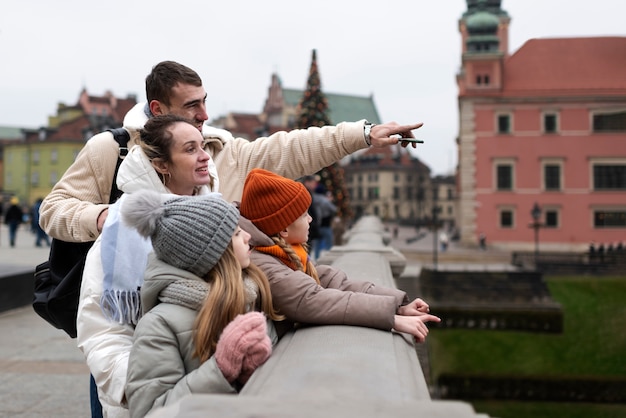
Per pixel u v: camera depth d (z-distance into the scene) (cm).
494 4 6862
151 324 186
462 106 5294
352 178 12206
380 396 128
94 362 206
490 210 5269
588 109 5147
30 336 701
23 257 1753
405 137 277
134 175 229
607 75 5194
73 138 8075
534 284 3120
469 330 3075
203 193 239
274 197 226
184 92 262
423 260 4269
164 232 190
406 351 185
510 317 3064
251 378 150
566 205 5169
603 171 5138
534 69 5300
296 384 133
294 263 225
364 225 1727
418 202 10994
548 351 2922
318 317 209
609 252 4047
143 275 211
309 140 277
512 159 5238
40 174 8225
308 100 2428
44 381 511
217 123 10506
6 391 481
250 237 206
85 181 257
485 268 3616
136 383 180
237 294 189
